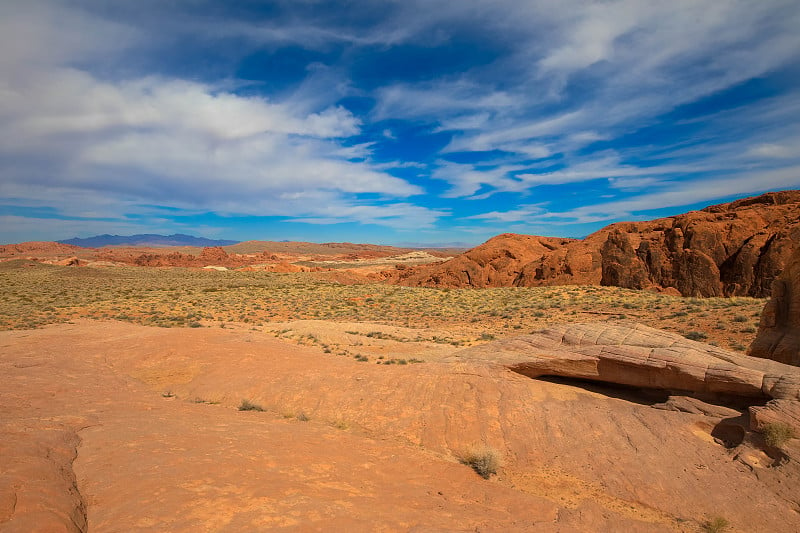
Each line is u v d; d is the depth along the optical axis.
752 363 12.77
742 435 11.43
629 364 14.91
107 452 8.89
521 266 71.88
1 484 6.28
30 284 68.62
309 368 19.69
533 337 19.23
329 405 16.20
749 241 42.84
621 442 12.19
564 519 8.83
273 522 6.58
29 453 7.89
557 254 63.06
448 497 9.38
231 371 19.62
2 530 5.27
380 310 48.50
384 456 11.76
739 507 9.38
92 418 11.40
